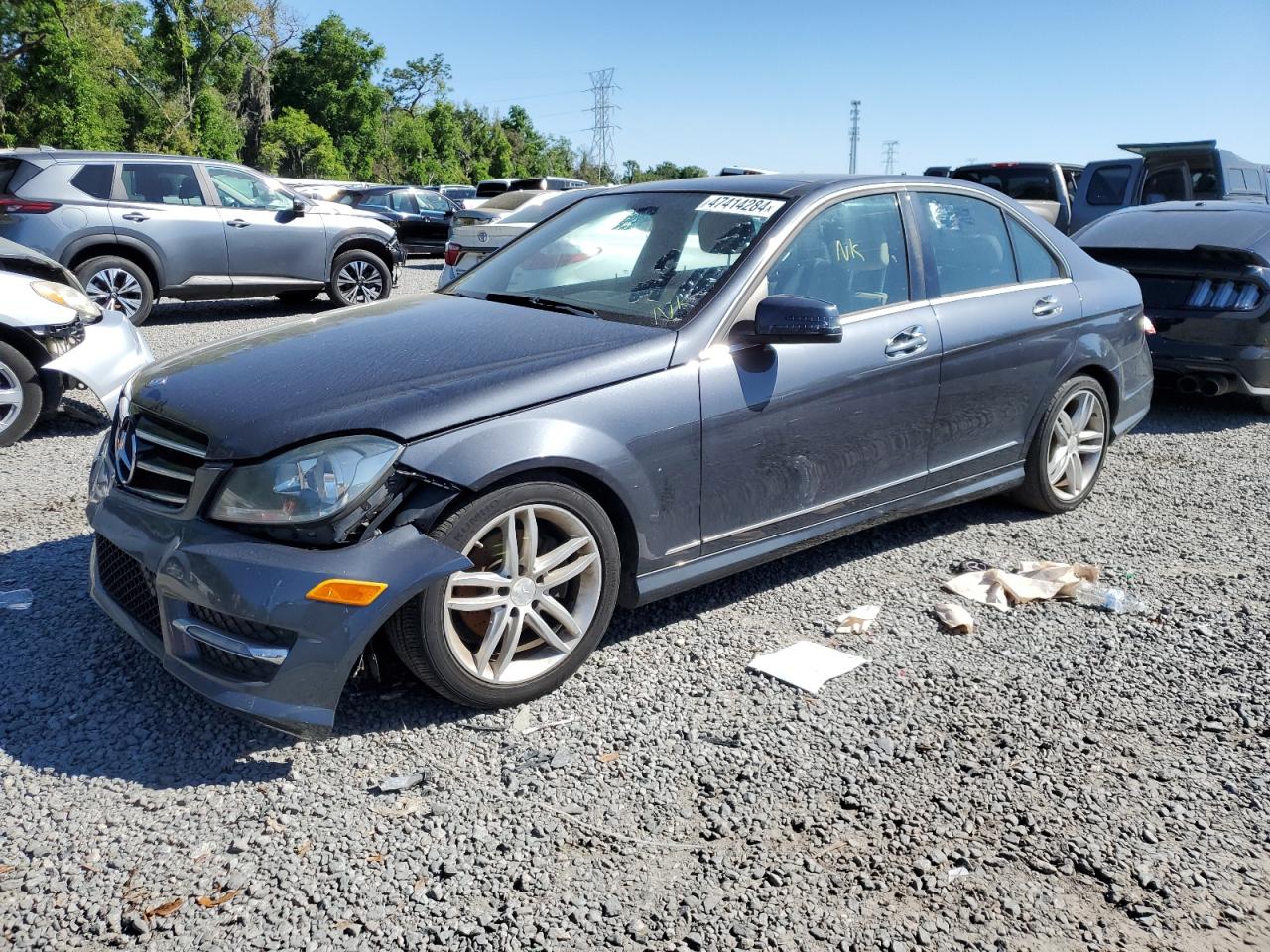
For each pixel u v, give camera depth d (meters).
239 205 11.31
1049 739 3.15
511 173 110.06
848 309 4.05
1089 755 3.07
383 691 3.35
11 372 6.15
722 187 4.32
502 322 3.70
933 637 3.84
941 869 2.56
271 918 2.36
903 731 3.19
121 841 2.61
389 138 80.38
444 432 3.00
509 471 3.04
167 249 10.63
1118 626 3.96
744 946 2.30
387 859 2.57
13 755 2.97
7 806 2.74
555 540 3.34
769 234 3.87
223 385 3.22
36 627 3.74
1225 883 2.53
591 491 3.36
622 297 3.89
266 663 2.84
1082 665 3.63
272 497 2.86
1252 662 3.66
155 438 3.18
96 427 6.79
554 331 3.58
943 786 2.90
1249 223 7.30
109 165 10.39
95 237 10.16
